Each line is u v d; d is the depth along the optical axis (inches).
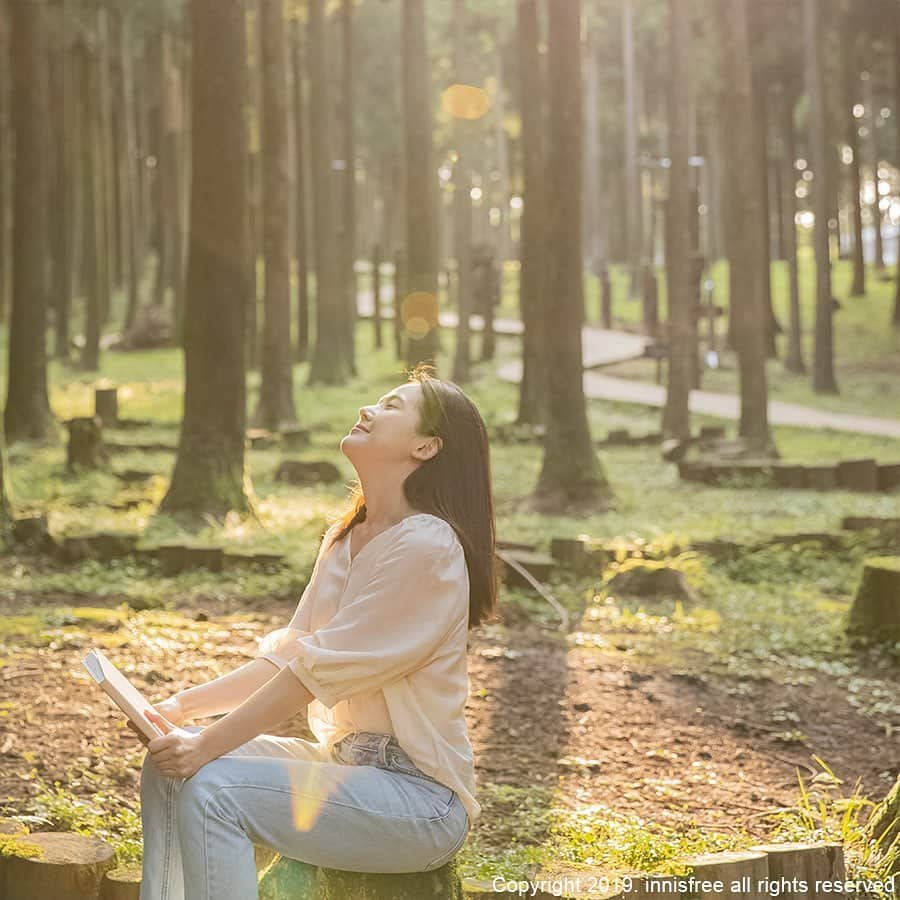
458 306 1508.4
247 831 102.6
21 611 366.3
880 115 2731.3
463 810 109.4
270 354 1011.9
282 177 991.6
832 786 232.4
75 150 1868.8
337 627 107.0
